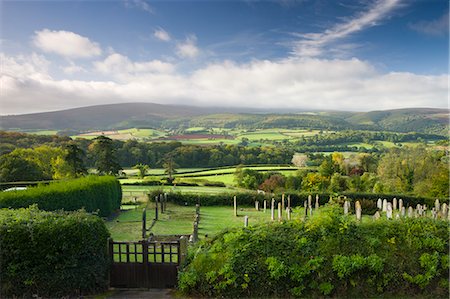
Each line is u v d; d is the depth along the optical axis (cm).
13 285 945
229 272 948
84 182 2891
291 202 3912
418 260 977
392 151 5503
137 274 1025
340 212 1114
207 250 1038
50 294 953
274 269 941
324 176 5416
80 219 1012
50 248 956
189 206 3869
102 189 3094
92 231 1003
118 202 3606
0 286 939
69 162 5244
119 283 1028
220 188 5156
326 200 3891
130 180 5391
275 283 945
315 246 995
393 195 3919
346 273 939
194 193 4016
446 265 970
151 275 1020
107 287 1022
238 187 5369
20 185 4272
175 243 1020
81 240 977
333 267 946
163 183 5262
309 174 5316
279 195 3906
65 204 2459
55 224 974
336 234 1018
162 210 3372
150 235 2056
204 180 5606
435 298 934
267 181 5241
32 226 959
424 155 5122
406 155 5278
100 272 995
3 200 2014
